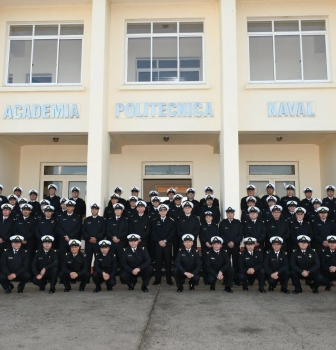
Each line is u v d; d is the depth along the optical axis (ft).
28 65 37.11
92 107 33.68
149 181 42.09
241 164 41.83
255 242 27.50
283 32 36.73
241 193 41.60
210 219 29.71
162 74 36.76
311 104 34.71
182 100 35.22
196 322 19.15
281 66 36.50
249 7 36.37
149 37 37.06
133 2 36.29
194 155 41.81
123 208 30.14
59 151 42.24
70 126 35.12
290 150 41.75
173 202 32.89
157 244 29.66
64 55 37.09
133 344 16.03
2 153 38.52
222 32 34.12
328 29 36.04
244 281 27.45
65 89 35.37
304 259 26.68
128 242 29.71
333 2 35.96
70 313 20.86
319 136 37.68
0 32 36.76
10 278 25.94
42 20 36.83
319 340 16.46
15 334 17.26
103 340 16.51
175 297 24.99
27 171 41.88
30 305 22.72
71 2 36.29
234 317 20.08
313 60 36.45
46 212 30.45
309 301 23.93
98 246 29.40
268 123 34.78
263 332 17.56
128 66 36.83
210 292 26.73
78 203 34.50
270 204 32.86
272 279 26.99
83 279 27.37
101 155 33.27
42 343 16.12
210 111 34.88
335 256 27.22
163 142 40.50
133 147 42.04
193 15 36.45
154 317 20.06
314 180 41.37
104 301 23.79
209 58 35.78
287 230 29.84
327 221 30.09
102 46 34.24
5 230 30.01
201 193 41.34
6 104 35.50
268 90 35.09
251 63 36.50
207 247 29.14
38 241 31.22
